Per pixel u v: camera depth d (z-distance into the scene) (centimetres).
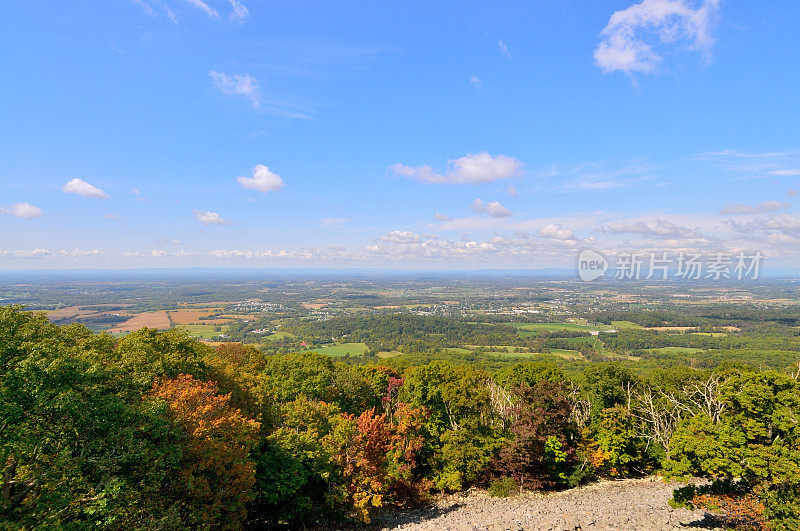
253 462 2756
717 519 2931
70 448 1962
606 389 5375
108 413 2022
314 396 4794
